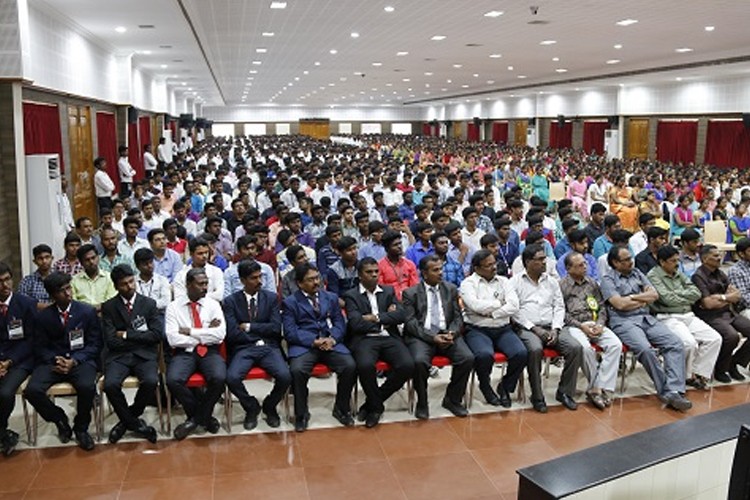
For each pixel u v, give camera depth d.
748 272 5.36
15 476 3.69
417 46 14.46
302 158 17.95
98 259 5.07
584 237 5.82
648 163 17.44
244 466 3.81
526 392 5.00
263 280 5.33
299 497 3.48
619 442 2.87
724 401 4.82
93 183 11.24
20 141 6.92
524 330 4.86
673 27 11.43
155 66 16.56
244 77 23.41
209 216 7.18
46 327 4.14
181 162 16.77
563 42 13.50
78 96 10.08
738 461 2.35
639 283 5.09
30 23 7.66
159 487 3.58
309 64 18.86
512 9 9.93
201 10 10.24
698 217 9.58
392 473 3.74
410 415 4.56
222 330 4.34
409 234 7.14
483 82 25.28
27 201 7.07
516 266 5.84
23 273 6.99
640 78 18.72
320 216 7.45
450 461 3.89
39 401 3.97
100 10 8.64
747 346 5.23
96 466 3.81
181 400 4.13
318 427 4.36
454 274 5.68
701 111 18.56
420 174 10.90
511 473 3.75
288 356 4.43
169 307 4.39
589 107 24.27
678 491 2.83
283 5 9.84
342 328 4.59
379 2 9.55
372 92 32.84
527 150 23.62
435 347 4.63
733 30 11.73
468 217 6.78
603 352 4.77
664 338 4.85
